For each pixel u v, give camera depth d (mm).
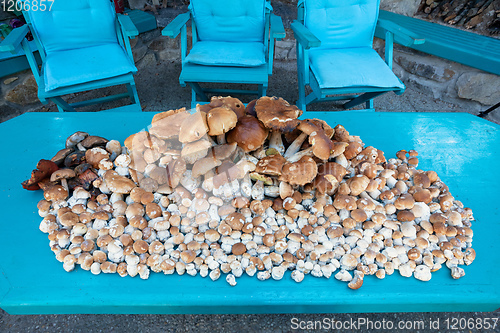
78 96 2662
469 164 1436
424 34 2389
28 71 2305
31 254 1056
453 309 1017
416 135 1578
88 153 1245
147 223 1085
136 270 996
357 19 2111
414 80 2734
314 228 1091
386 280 1017
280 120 1026
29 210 1190
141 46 2871
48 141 1486
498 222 1199
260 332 1294
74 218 1087
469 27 2518
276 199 1141
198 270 1023
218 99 1128
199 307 988
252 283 999
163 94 2693
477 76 2355
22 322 1319
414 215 1124
